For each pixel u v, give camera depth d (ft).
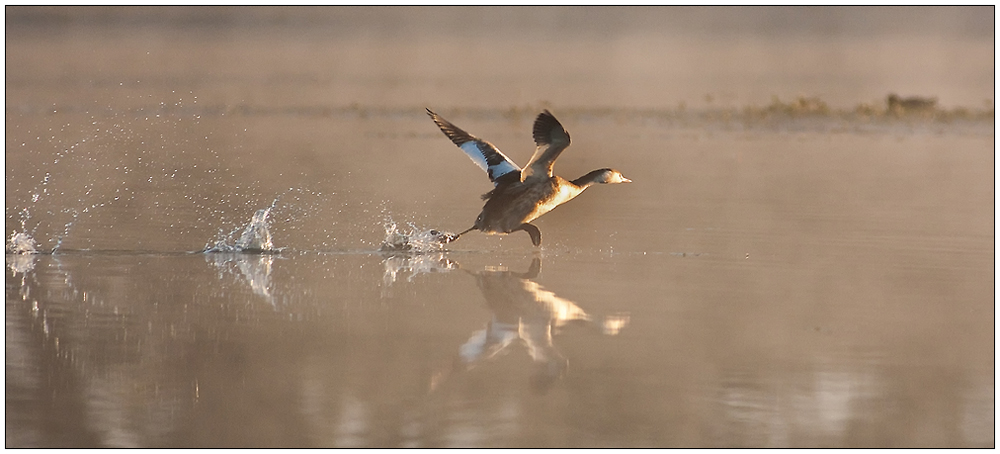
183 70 165.37
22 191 64.13
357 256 48.85
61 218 56.08
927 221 57.88
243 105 121.49
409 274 44.98
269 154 83.56
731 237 53.31
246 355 33.71
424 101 130.11
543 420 28.50
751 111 118.01
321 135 97.25
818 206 63.00
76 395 30.35
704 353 33.96
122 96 125.80
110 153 82.02
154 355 33.42
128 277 43.65
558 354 33.76
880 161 83.92
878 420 28.84
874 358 33.58
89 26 247.29
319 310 38.81
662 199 65.51
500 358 33.47
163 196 63.46
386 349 34.24
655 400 30.14
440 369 32.53
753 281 43.68
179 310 38.55
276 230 54.29
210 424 28.37
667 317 38.11
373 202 62.90
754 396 30.45
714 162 82.48
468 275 44.91
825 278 44.21
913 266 46.34
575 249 50.55
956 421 29.12
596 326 36.99
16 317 37.40
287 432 27.78
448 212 60.29
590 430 27.99
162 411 29.04
